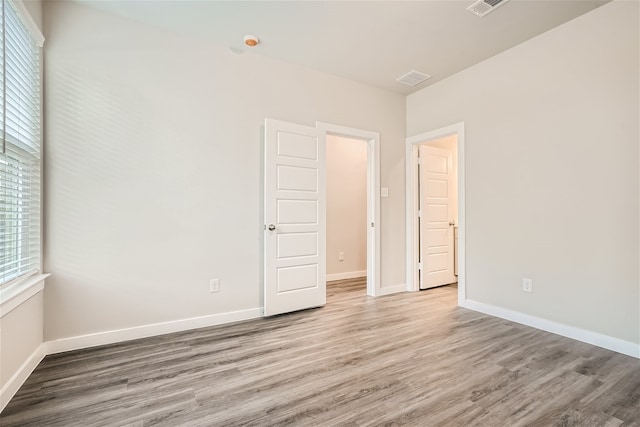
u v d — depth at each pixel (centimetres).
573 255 262
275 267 318
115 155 254
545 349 240
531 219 291
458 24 268
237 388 186
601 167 246
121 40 257
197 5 242
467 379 196
